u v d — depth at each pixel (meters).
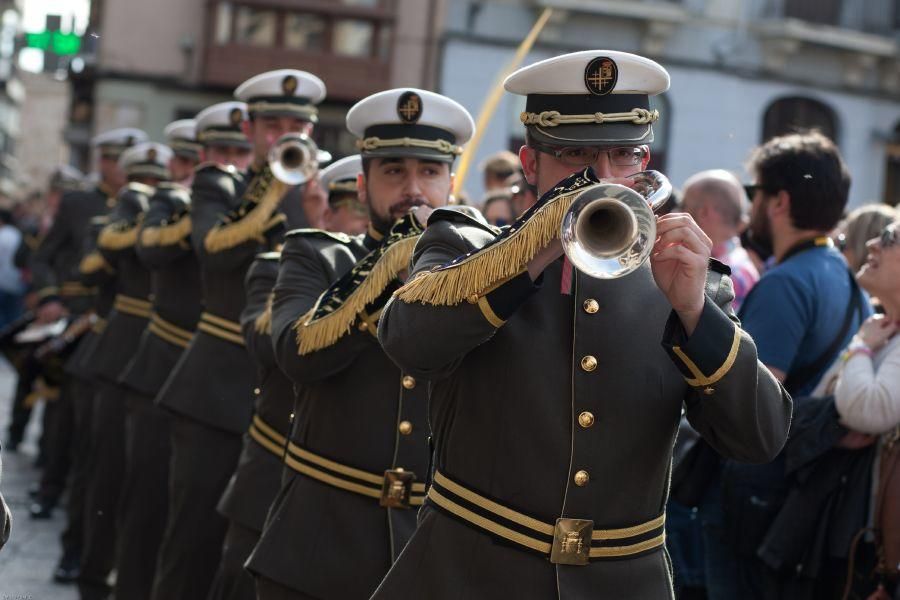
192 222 10.84
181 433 10.20
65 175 27.00
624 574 5.30
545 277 5.38
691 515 9.72
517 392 5.26
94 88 44.28
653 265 5.05
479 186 37.28
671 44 42.22
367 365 7.34
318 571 7.25
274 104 10.95
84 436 14.03
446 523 5.38
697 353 5.04
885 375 7.83
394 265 6.77
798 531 8.03
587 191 4.49
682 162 42.47
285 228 9.86
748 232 10.52
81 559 12.66
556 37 41.59
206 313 10.37
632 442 5.29
